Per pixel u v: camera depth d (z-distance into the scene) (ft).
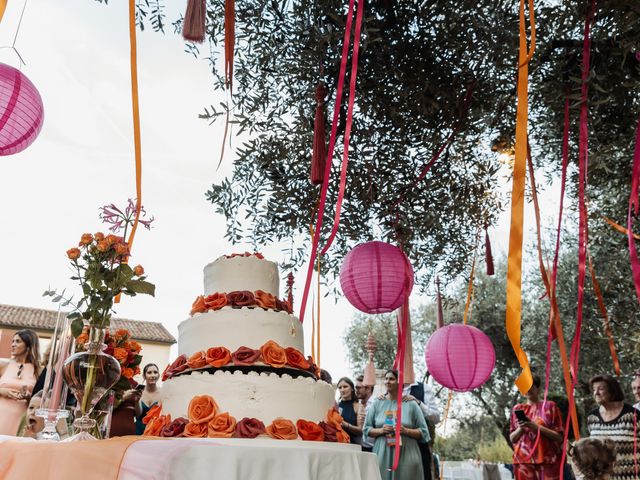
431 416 15.64
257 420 5.77
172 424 5.74
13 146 7.04
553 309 5.99
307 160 8.61
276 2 7.77
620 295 11.19
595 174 8.70
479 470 20.31
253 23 7.91
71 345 7.12
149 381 13.17
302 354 7.36
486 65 7.78
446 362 9.36
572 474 13.12
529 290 21.45
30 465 4.62
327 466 5.07
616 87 6.88
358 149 8.64
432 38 7.55
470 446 34.12
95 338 6.87
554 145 8.96
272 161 8.70
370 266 8.02
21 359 12.12
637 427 11.53
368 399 16.78
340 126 8.28
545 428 12.05
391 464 13.11
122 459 4.00
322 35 6.98
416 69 7.59
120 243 7.36
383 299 7.97
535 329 21.06
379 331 28.22
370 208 9.11
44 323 44.52
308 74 7.67
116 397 8.17
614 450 10.70
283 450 4.67
